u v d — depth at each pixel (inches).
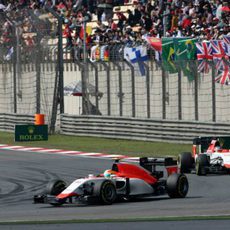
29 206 2358.5
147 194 2407.7
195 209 2128.4
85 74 5093.5
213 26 4778.5
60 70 5132.9
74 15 5836.6
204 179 2994.6
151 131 4542.3
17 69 5541.3
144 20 5157.5
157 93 4662.9
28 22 5369.1
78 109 5310.0
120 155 3954.2
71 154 4065.0
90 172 3292.3
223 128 4136.3
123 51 4837.6
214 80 4340.6
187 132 4333.2
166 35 4921.3
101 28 5398.6
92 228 1742.1
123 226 1768.0
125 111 4874.5
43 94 5300.2
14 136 5078.7
